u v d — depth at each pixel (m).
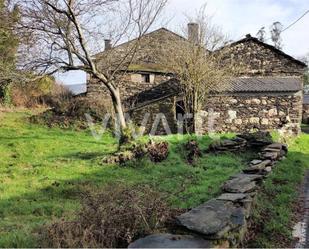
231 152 12.52
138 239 4.35
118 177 9.77
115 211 4.77
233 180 7.55
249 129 20.45
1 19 12.22
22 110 25.69
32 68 12.45
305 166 11.64
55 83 29.44
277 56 22.28
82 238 4.30
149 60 22.16
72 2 11.82
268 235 5.81
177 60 20.55
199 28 20.70
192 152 12.05
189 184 8.55
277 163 11.12
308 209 7.25
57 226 4.64
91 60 12.31
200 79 19.66
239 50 22.36
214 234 4.41
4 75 12.35
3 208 7.10
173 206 6.62
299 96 20.17
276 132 16.69
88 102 23.09
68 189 8.52
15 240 4.80
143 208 4.92
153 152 11.48
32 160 12.66
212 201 5.83
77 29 11.91
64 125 21.38
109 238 4.47
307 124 35.84
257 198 7.12
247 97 20.52
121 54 15.80
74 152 14.01
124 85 26.03
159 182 8.90
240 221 5.22
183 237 4.41
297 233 6.00
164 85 24.33
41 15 12.13
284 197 7.71
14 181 9.45
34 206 7.20
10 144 15.32
